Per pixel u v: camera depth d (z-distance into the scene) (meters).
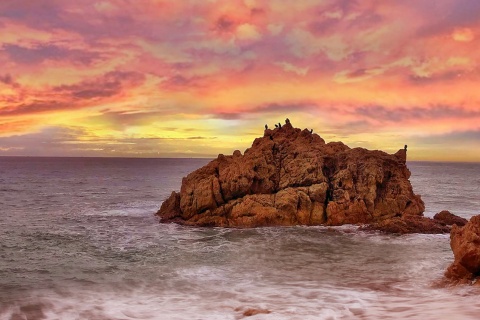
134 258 22.94
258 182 34.91
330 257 22.77
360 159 36.06
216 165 36.91
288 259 22.39
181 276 19.23
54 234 30.44
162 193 68.38
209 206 33.94
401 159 36.84
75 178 111.38
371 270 19.98
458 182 102.69
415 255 23.11
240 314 14.04
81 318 14.07
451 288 16.58
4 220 37.78
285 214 32.66
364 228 30.75
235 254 23.61
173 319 13.70
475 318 12.45
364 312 13.88
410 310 13.80
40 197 60.94
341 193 33.72
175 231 30.98
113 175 129.12
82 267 21.14
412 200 34.47
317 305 14.84
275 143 37.84
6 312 14.80
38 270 20.69
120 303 15.59
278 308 14.58
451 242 18.78
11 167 185.38
